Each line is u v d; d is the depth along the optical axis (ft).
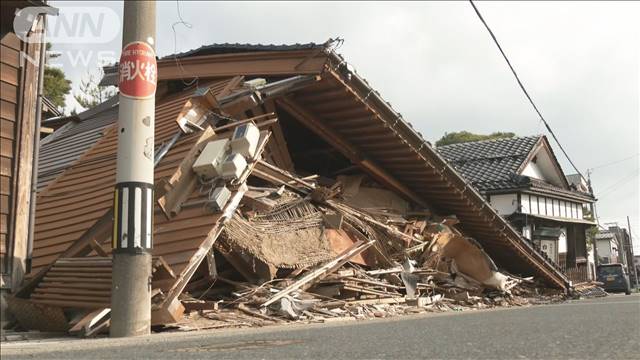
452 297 42.39
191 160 28.19
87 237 26.81
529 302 50.49
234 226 28.14
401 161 43.39
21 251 23.13
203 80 39.11
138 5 18.52
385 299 34.76
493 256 57.31
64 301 21.09
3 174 22.90
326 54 33.37
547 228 76.02
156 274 22.09
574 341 9.91
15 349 13.12
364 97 36.70
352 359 8.33
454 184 45.60
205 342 12.90
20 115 23.58
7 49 23.45
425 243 42.70
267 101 36.29
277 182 33.81
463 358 8.08
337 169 47.62
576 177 112.16
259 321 23.97
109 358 9.92
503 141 85.56
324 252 32.22
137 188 17.76
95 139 37.65
